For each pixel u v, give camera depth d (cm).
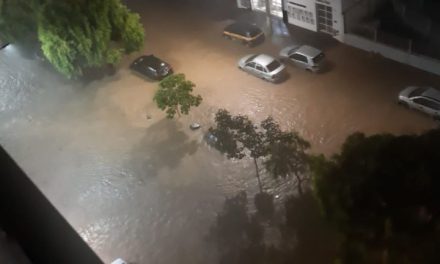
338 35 3050
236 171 2352
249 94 2823
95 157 2638
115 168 2539
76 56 2981
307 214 2069
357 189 1322
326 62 2909
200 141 2573
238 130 2128
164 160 2517
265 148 2055
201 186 2328
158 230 2177
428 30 2822
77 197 2423
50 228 418
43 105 3123
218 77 3019
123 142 2694
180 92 2522
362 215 1314
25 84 3338
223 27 3525
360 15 2989
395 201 1289
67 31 2864
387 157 1335
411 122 2380
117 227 2233
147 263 2053
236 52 3225
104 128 2825
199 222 2166
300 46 2958
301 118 2573
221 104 2795
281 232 2038
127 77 3191
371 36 2914
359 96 2611
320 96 2681
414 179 1264
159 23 3719
